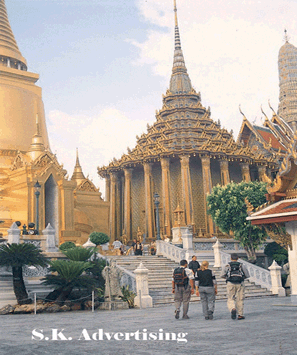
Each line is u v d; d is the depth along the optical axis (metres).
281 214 15.78
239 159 61.25
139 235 54.59
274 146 69.19
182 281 14.65
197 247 39.31
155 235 58.03
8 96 54.69
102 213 55.69
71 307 21.09
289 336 9.62
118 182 66.31
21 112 55.09
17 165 47.69
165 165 58.25
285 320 12.74
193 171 61.34
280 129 74.81
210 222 56.44
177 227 40.38
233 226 38.53
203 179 57.69
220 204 38.94
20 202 44.66
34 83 58.97
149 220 57.66
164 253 34.69
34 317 17.61
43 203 45.41
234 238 38.91
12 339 10.75
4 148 51.72
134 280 24.38
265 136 69.75
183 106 65.69
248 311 16.39
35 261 20.97
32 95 57.19
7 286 21.78
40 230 44.31
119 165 63.88
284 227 17.03
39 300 21.56
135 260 32.28
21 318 17.27
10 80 56.28
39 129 54.00
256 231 37.22
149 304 22.28
